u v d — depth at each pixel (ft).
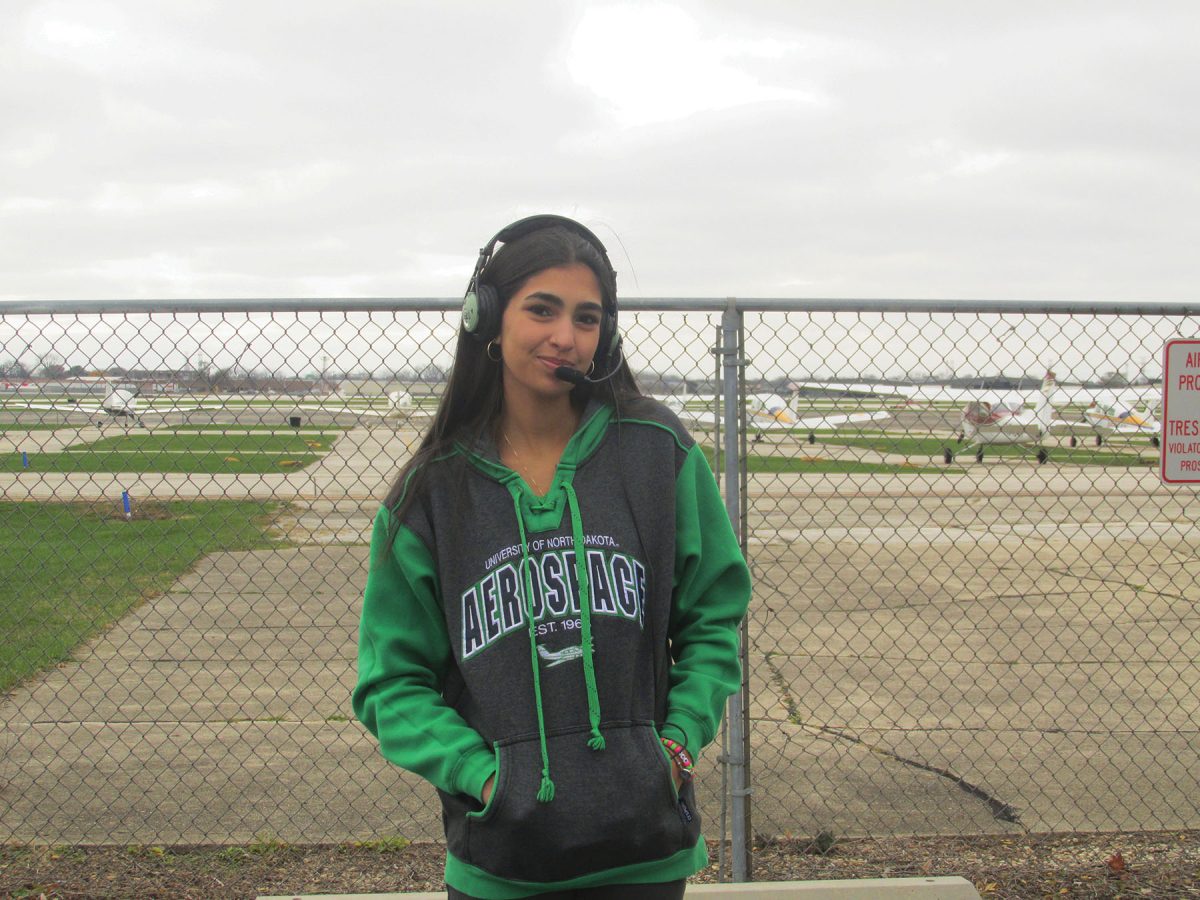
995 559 38.34
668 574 5.94
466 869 5.68
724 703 6.23
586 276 6.03
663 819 5.55
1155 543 42.52
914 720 18.80
